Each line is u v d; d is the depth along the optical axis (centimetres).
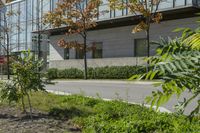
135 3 2853
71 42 3688
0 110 1034
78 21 3572
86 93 1814
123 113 923
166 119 767
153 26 3372
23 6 5181
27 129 773
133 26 3634
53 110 997
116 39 3791
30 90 927
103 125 733
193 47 240
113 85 2428
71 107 1050
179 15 3155
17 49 5331
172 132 666
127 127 709
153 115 840
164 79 221
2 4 4622
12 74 938
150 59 241
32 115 955
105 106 1032
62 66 4241
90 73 3650
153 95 245
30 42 5125
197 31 249
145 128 721
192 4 2867
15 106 1109
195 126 645
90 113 960
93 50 3759
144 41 3541
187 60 222
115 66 3447
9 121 870
